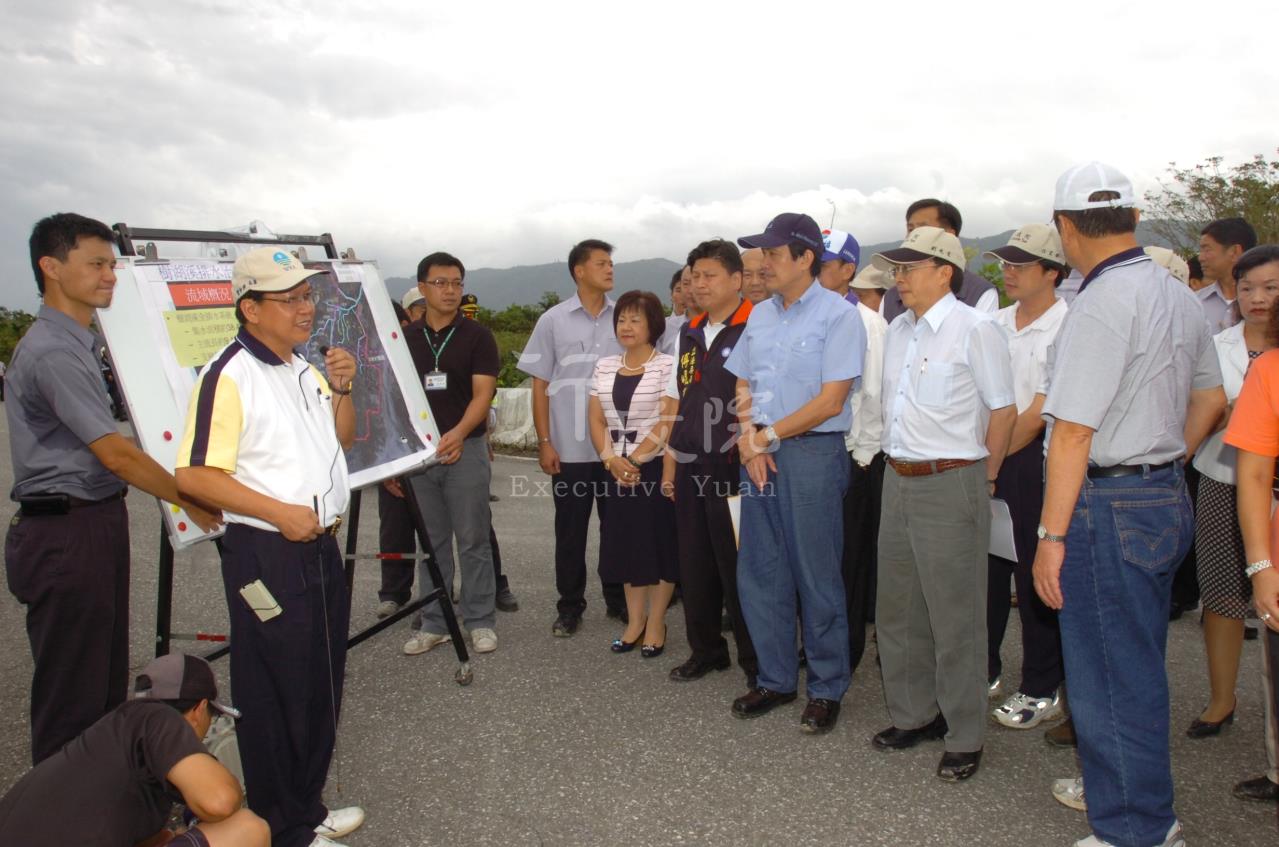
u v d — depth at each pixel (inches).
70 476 110.9
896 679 129.6
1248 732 132.0
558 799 117.3
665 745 132.3
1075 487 95.0
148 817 78.5
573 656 169.3
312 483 101.7
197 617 194.5
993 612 145.9
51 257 107.3
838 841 106.1
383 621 146.8
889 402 124.5
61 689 114.1
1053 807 113.6
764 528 140.2
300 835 104.3
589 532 262.4
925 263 118.0
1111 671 98.8
